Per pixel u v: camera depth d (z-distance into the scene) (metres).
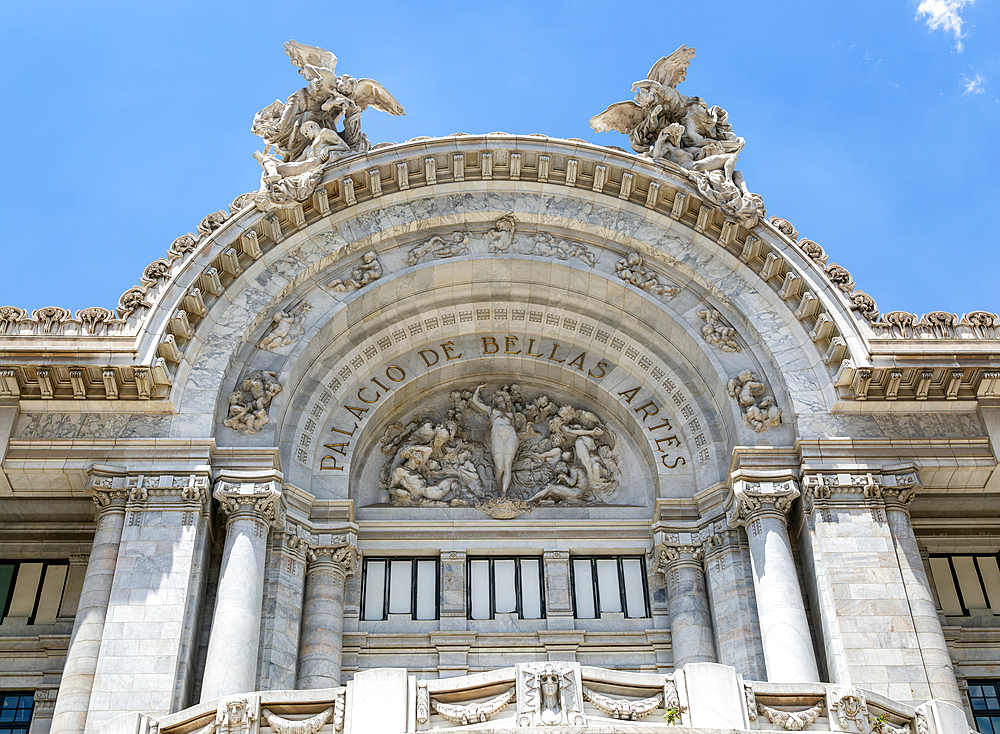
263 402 26.44
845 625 23.67
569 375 29.78
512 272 29.44
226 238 27.53
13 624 26.55
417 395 29.72
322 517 26.81
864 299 27.38
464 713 18.52
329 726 18.81
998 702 26.38
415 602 27.00
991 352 26.50
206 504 24.80
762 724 18.81
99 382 25.55
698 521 27.00
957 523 28.38
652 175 29.27
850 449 25.97
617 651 26.36
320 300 28.33
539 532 27.75
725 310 28.55
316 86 29.98
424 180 29.50
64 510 26.70
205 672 22.91
